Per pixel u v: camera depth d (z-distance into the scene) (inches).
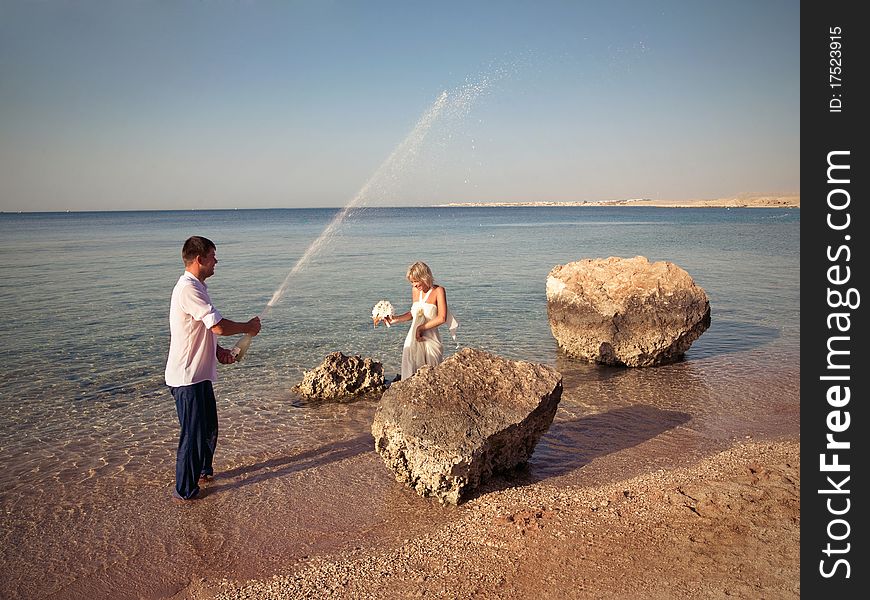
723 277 924.6
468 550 183.2
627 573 165.3
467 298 719.1
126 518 214.5
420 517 209.0
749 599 150.9
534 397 233.8
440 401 228.1
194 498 228.8
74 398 354.0
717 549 175.9
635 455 260.2
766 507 201.3
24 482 244.5
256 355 454.0
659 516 197.9
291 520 210.2
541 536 188.2
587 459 256.8
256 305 692.1
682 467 244.5
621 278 421.4
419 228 3223.4
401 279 943.7
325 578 172.2
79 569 183.8
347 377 354.6
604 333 411.8
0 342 498.6
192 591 170.6
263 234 2578.7
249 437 290.5
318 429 300.5
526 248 1626.5
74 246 1782.7
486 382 237.8
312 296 758.5
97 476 249.9
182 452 225.3
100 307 674.2
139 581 177.0
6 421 315.6
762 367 406.0
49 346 484.7
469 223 4104.3
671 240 1950.1
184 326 221.3
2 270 1073.5
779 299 703.1
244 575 177.5
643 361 409.4
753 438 277.4
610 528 191.5
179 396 223.5
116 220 5447.8
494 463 234.1
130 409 335.3
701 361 425.4
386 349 473.1
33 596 171.0
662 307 404.2
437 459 212.5
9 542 199.8
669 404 331.0
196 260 225.9
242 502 224.8
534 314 611.8
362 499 224.7
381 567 176.2
